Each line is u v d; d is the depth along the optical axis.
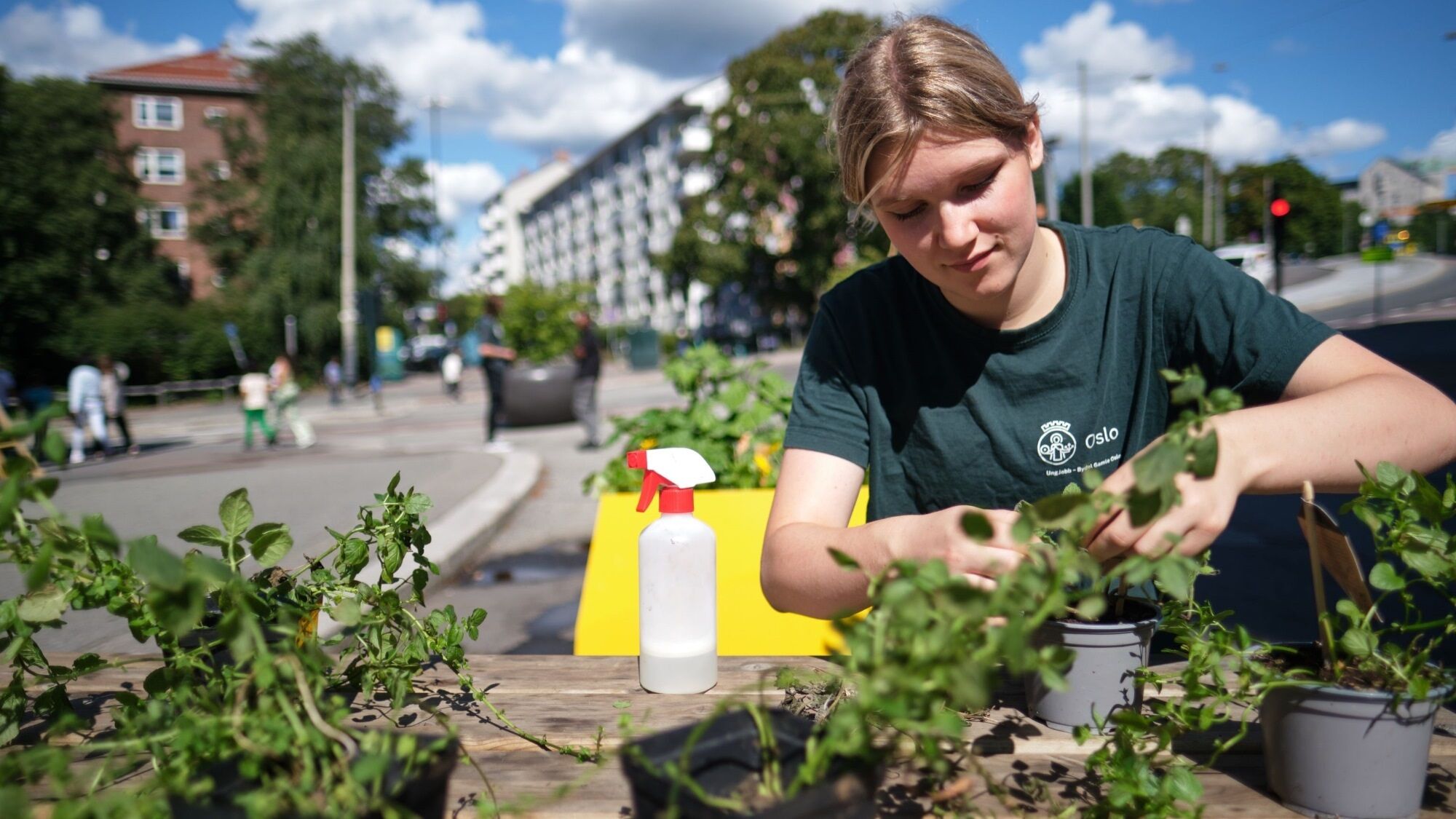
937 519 0.90
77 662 0.98
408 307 40.47
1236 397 0.59
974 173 1.07
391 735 0.65
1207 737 0.97
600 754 0.95
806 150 35.00
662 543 1.17
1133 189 68.31
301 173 35.56
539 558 4.92
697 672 1.17
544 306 20.55
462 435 12.89
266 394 13.30
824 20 37.50
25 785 0.85
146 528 6.11
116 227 34.84
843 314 1.44
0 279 30.94
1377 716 0.76
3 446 0.73
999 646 0.51
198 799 0.58
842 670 0.56
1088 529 0.59
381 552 1.02
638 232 65.12
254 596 0.83
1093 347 1.33
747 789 0.58
